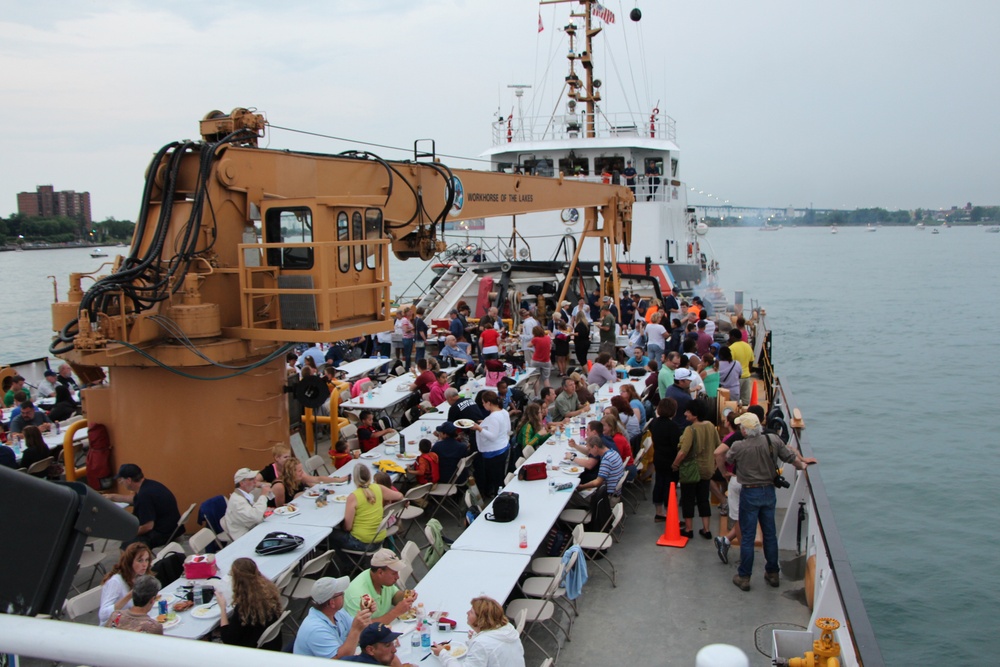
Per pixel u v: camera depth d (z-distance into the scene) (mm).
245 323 9398
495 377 14711
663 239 26609
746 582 8461
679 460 9570
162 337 9219
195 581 7094
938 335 50375
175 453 9531
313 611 6180
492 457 10750
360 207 9688
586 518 9320
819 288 81750
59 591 1426
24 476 1397
